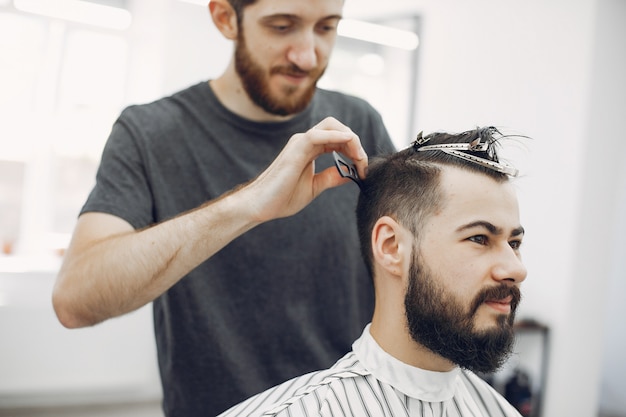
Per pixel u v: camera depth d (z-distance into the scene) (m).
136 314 3.14
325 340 1.25
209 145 1.21
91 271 0.97
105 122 3.49
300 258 1.21
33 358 2.99
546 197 2.99
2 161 3.34
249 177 1.22
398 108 3.73
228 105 1.21
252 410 0.92
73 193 3.48
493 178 0.87
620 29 2.84
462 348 0.85
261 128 1.22
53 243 3.42
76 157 3.47
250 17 1.06
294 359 1.22
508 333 0.86
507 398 2.93
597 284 2.93
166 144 1.17
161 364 1.24
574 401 2.95
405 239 0.89
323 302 1.24
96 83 3.45
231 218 0.93
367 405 0.88
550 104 2.97
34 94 3.37
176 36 3.13
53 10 3.02
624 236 3.96
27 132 3.37
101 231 1.04
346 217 1.26
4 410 2.97
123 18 3.17
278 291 1.20
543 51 3.00
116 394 3.16
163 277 0.95
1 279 2.97
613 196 2.92
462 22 3.38
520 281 0.85
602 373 4.03
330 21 1.08
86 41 3.41
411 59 3.65
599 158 2.86
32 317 2.98
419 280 0.87
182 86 3.18
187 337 1.18
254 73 1.11
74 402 3.09
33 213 3.39
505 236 0.86
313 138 0.88
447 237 0.85
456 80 3.41
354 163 0.95
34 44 3.35
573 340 2.90
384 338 0.93
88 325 1.03
